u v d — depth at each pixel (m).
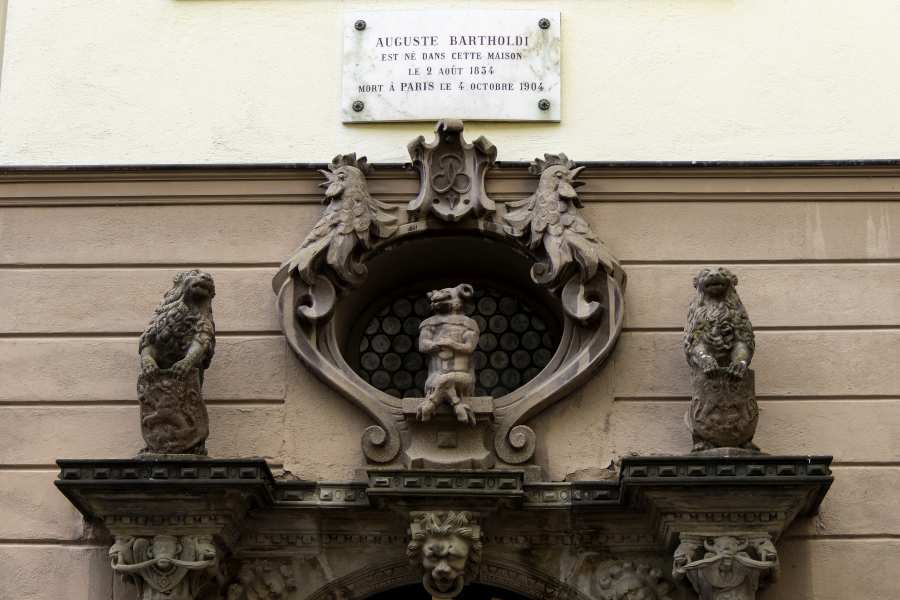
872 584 12.34
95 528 12.54
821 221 13.24
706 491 11.88
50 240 13.24
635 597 12.27
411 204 13.12
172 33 13.88
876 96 13.65
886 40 13.80
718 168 13.30
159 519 12.00
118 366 12.95
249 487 11.91
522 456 12.48
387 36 13.78
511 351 13.43
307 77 13.73
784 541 12.43
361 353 13.48
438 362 12.41
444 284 13.66
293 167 13.31
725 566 11.86
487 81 13.66
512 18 13.82
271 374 12.86
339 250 12.86
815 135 13.54
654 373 12.84
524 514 12.37
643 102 13.64
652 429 12.70
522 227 13.02
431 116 13.58
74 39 13.87
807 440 12.69
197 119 13.63
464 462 12.25
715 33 13.82
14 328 13.03
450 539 12.05
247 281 13.13
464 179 13.19
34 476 12.69
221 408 12.78
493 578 12.48
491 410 12.34
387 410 12.61
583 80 13.70
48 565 12.47
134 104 13.68
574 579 12.39
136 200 13.34
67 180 13.37
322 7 13.92
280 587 12.36
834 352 12.91
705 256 13.16
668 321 12.98
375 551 12.48
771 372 12.85
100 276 13.17
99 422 12.82
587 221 13.20
